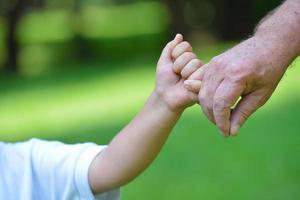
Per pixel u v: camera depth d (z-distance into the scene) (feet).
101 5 113.09
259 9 69.56
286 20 7.33
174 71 7.65
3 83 59.57
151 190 22.07
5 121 39.96
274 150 25.34
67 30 88.58
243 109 7.13
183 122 30.83
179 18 71.10
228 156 25.12
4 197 8.02
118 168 7.95
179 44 7.63
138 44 76.54
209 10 71.05
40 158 8.14
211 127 29.48
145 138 7.89
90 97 45.29
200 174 23.41
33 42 84.12
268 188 21.58
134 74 54.34
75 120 36.81
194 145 26.81
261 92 7.14
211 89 7.07
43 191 8.07
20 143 8.41
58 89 51.44
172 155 25.64
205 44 69.77
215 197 21.31
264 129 28.19
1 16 68.03
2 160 8.18
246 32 69.97
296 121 29.14
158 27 87.86
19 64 67.72
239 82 6.93
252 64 7.00
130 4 111.55
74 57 74.59
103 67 62.80
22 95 50.72
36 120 38.60
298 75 39.27
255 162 24.14
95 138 31.09
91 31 90.22
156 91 7.78
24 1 68.64
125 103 40.68
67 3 90.38
